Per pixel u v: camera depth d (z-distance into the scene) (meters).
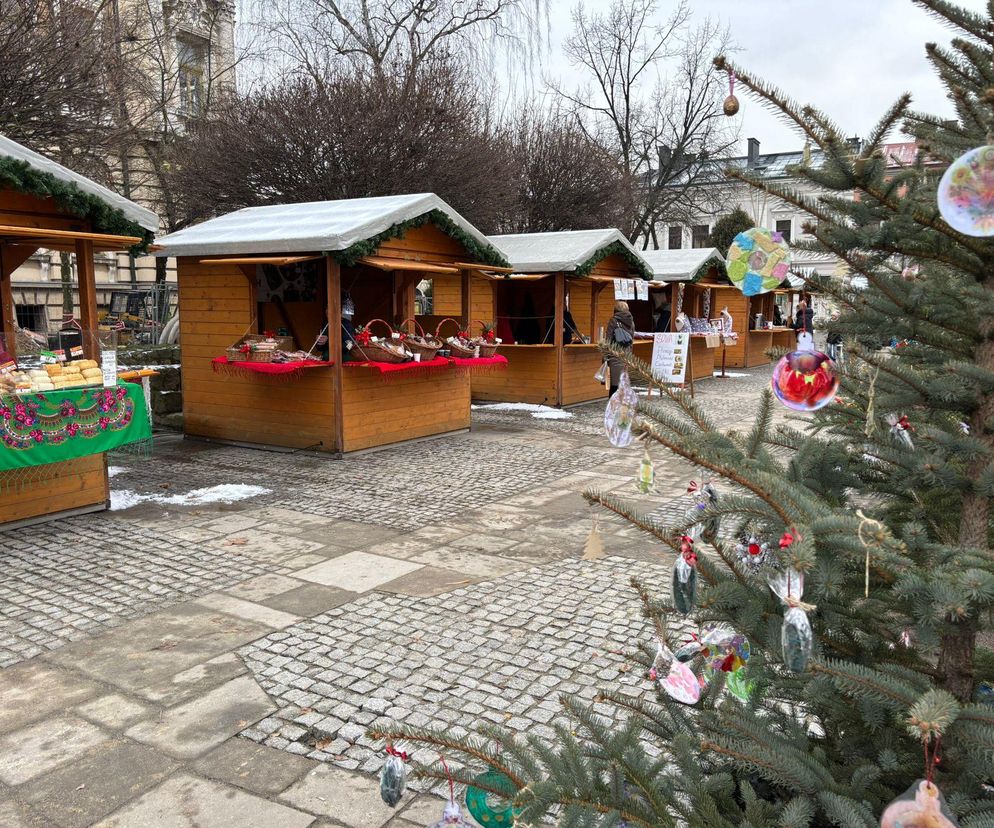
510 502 7.67
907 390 2.13
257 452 10.12
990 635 2.20
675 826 1.96
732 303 22.14
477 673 4.11
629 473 8.97
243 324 10.22
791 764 1.85
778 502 1.91
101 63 11.58
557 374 14.28
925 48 2.23
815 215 2.21
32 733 3.54
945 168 2.25
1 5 10.05
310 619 4.82
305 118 15.59
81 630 4.66
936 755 1.77
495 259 11.13
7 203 6.46
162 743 3.46
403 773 2.06
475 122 18.17
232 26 19.53
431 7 20.98
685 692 2.07
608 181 25.16
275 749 3.42
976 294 2.01
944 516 2.34
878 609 2.15
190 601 5.11
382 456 9.88
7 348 6.61
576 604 5.05
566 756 2.10
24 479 6.71
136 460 9.57
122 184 15.66
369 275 11.31
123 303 20.36
